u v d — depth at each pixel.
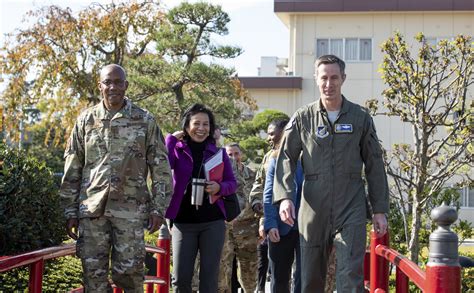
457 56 11.50
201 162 6.38
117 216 5.34
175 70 19.80
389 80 10.83
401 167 11.04
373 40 30.28
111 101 5.44
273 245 6.68
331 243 5.30
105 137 5.43
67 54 21.67
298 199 6.52
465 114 10.80
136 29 21.84
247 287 8.75
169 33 20.70
